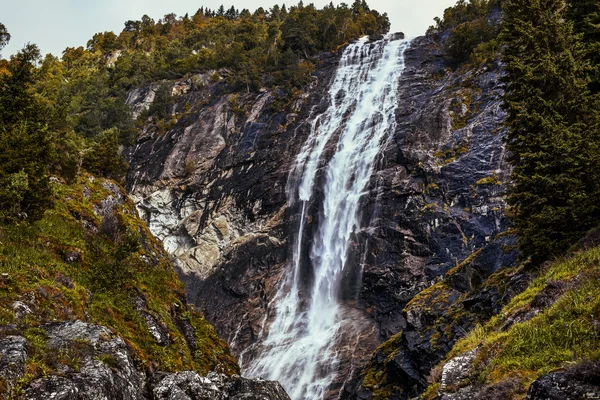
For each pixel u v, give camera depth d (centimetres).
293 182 5141
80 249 1712
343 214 4609
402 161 4600
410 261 3978
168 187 5719
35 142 1781
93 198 2339
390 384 2473
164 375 1370
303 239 4734
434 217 4081
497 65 5181
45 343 1059
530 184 1552
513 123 1734
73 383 954
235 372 2005
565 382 815
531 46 1905
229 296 4581
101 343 1156
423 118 4947
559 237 1489
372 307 3934
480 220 3906
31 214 1611
